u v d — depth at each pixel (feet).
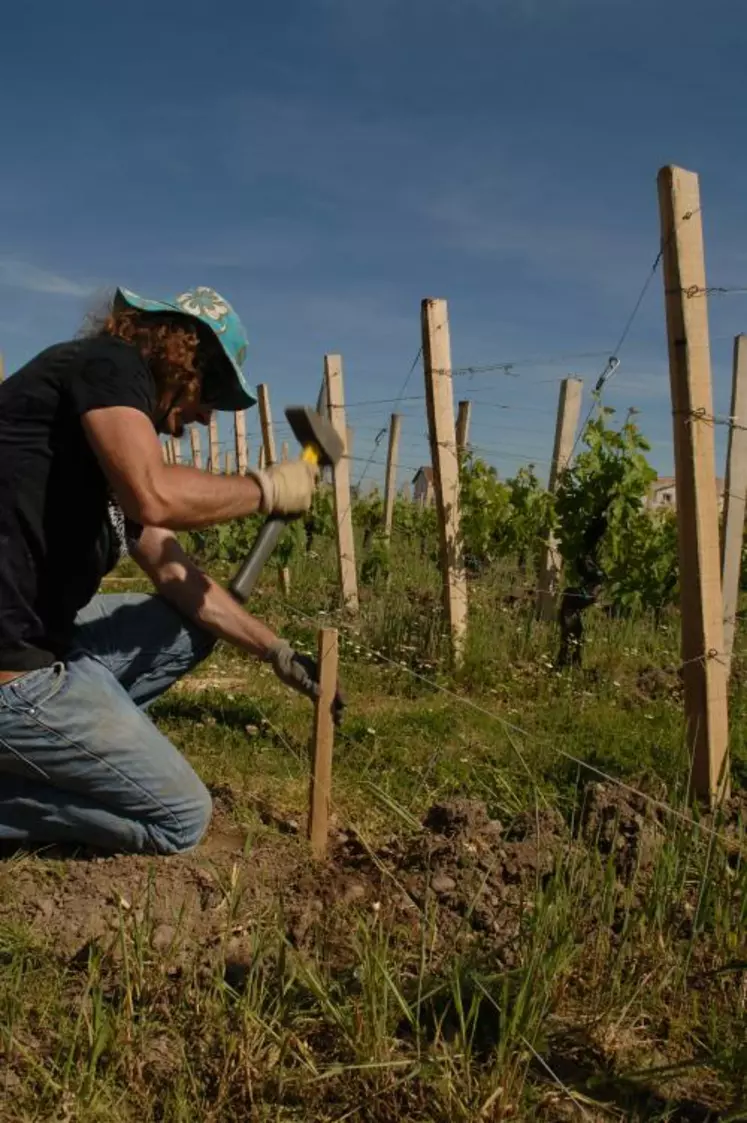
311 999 8.46
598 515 23.44
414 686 19.99
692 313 13.14
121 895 9.86
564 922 8.94
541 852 11.02
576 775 14.11
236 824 12.18
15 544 9.52
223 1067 7.54
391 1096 7.51
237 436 43.09
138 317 10.03
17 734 9.94
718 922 9.66
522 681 20.53
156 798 10.52
